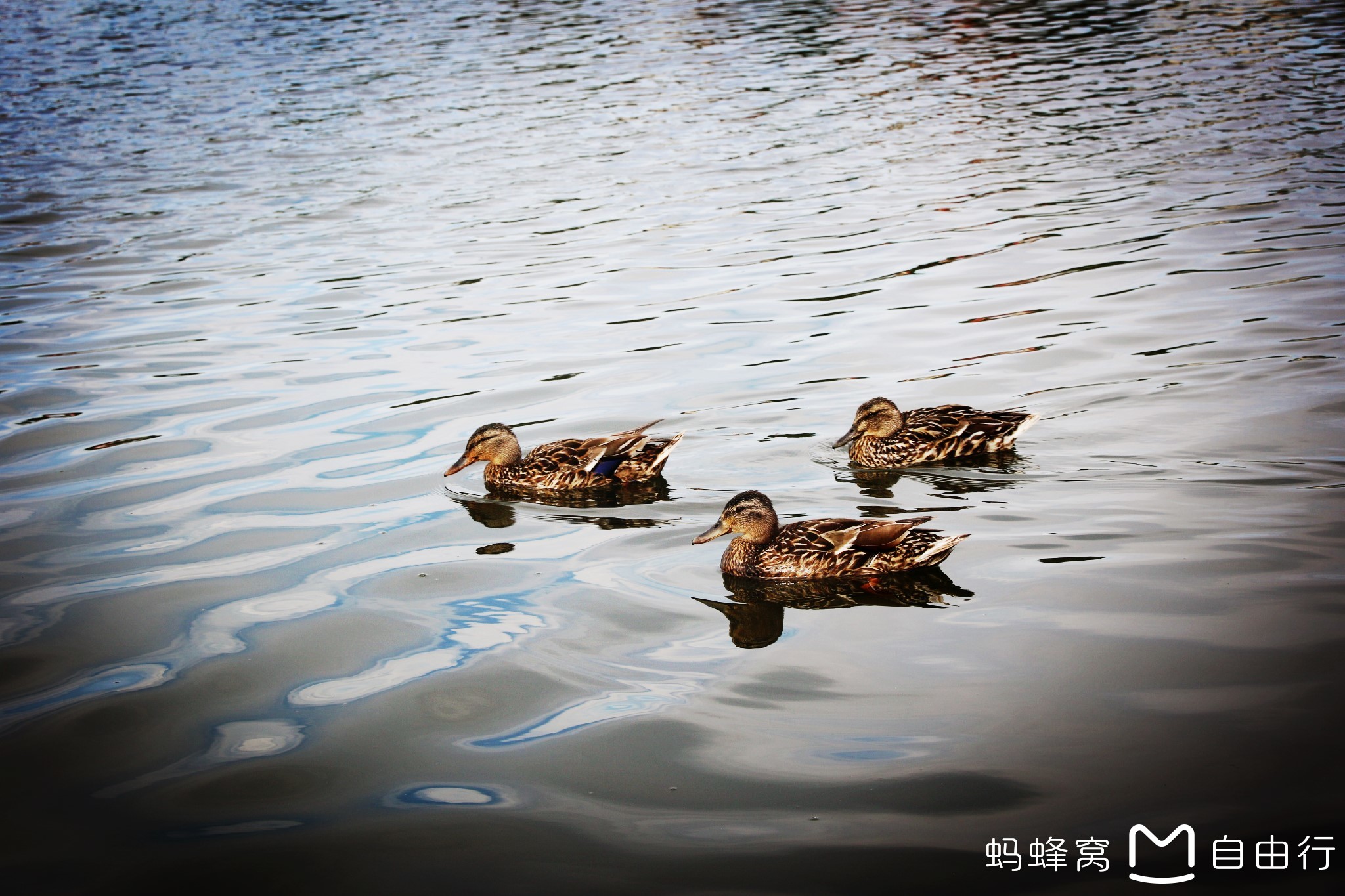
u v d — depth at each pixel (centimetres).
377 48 4509
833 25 4641
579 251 2127
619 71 3897
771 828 654
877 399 1211
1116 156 2584
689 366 1540
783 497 1144
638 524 1109
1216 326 1552
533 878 625
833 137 2923
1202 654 806
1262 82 3247
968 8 4900
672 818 666
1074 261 1906
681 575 1002
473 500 1176
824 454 1251
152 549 1055
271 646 879
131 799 701
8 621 921
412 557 1041
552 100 3481
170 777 721
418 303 1862
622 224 2288
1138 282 1778
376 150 2973
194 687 823
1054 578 937
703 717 767
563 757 729
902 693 786
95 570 1012
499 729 762
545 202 2480
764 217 2291
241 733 766
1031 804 662
